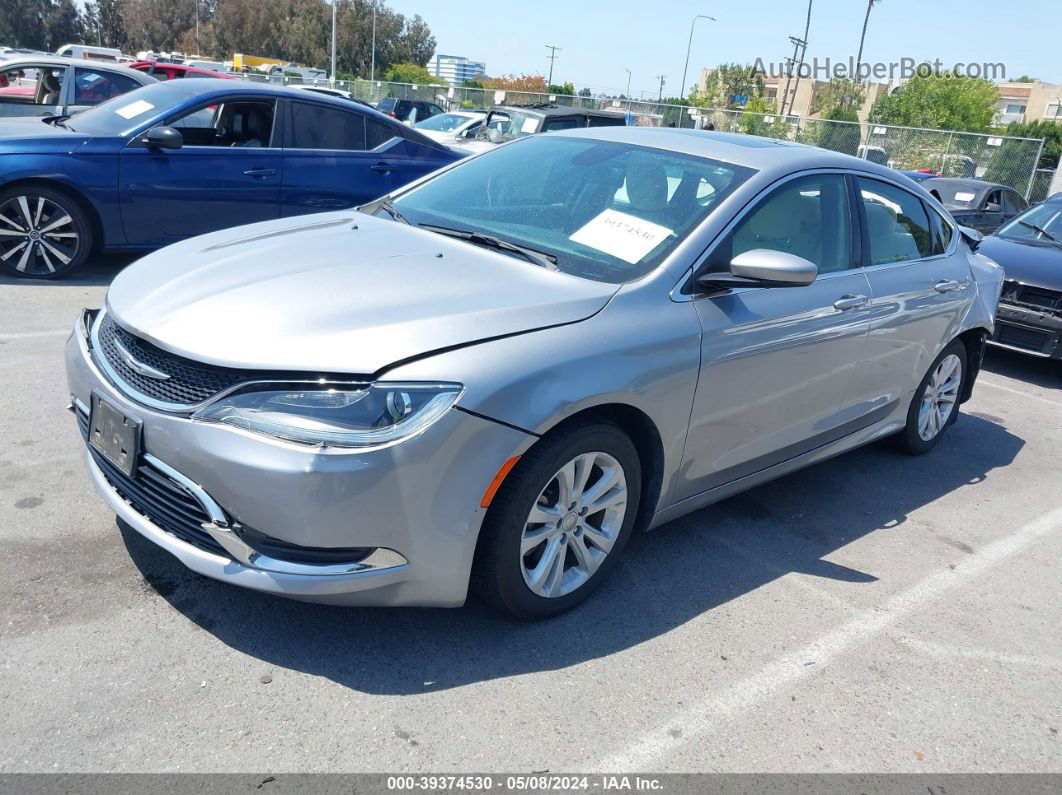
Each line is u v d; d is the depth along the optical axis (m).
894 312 4.30
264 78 37.59
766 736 2.71
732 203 3.52
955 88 47.38
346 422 2.50
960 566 3.96
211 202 7.18
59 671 2.61
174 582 3.09
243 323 2.70
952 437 5.74
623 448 3.10
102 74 11.09
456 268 3.15
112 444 2.80
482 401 2.62
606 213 3.55
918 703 2.97
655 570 3.60
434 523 2.62
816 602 3.51
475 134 17.02
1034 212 8.27
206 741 2.42
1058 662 3.30
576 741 2.59
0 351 5.15
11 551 3.16
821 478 4.80
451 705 2.67
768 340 3.53
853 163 4.30
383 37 80.25
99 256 7.91
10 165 6.41
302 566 2.56
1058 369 7.94
